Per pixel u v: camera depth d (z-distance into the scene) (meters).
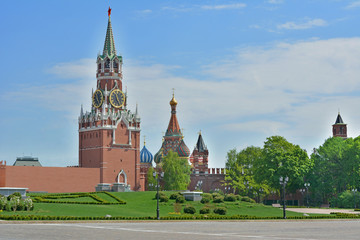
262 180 147.75
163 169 173.50
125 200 103.56
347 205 131.75
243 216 80.12
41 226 55.03
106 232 48.81
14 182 139.62
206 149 192.38
